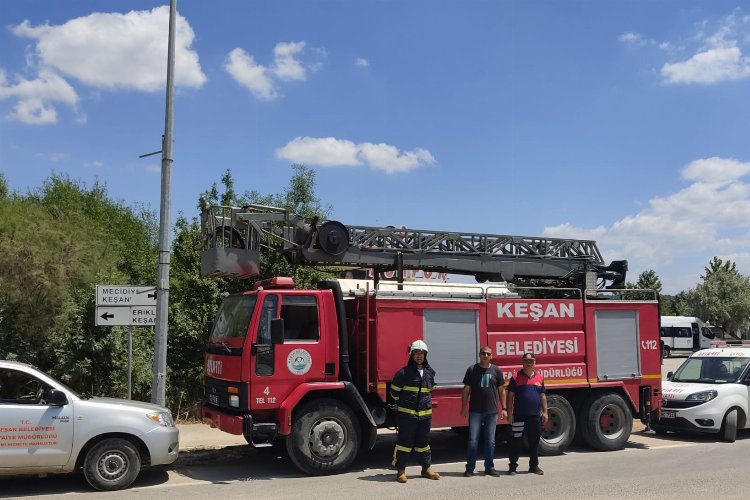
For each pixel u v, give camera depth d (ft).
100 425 26.21
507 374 34.47
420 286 42.29
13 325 42.68
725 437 40.40
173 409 47.55
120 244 86.43
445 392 32.86
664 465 32.37
